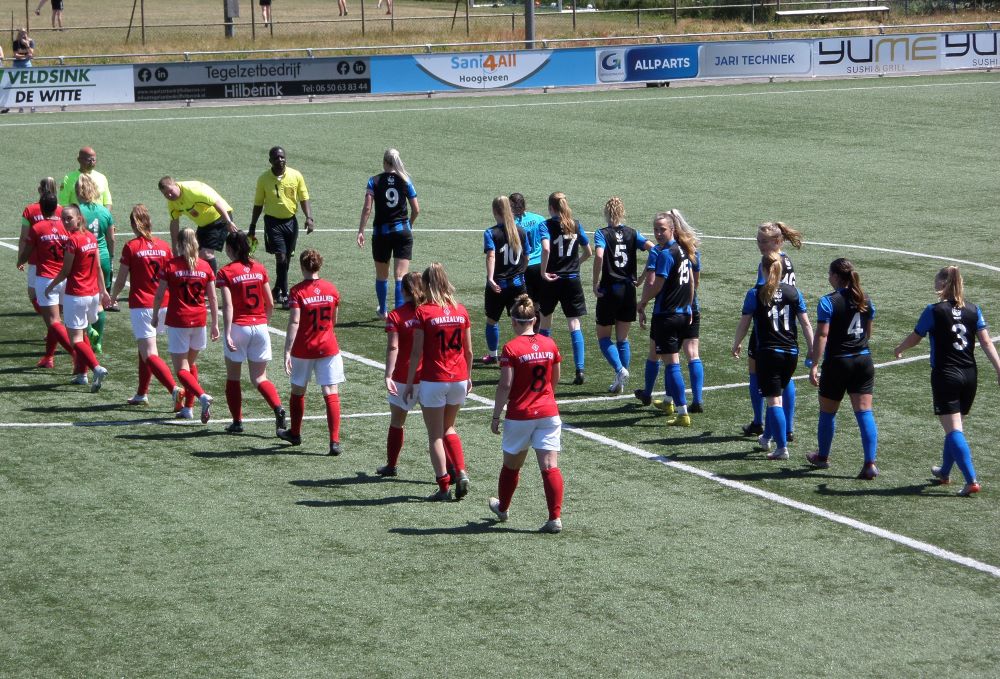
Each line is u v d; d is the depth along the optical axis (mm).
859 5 91750
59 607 14570
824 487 18562
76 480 18672
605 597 14891
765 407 20109
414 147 50781
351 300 30359
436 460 17859
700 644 13750
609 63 67000
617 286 22844
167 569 15586
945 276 18266
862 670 13219
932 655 13555
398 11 105875
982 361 25312
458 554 16094
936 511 17609
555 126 55344
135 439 20625
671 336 21219
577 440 20688
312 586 15125
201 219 28359
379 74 64000
